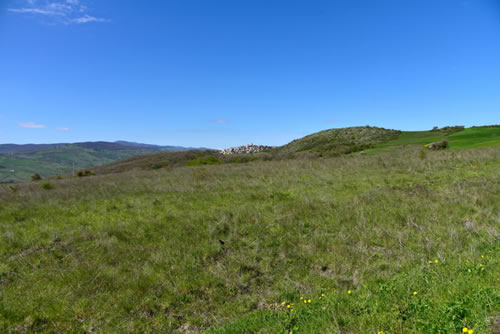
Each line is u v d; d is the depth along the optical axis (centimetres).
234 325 388
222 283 514
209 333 384
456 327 280
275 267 558
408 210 754
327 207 834
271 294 477
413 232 633
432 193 892
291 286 490
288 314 395
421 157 1783
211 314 442
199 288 504
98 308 461
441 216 694
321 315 371
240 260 581
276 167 1902
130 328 419
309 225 727
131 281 518
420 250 550
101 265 575
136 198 1098
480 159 1441
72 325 432
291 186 1180
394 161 1711
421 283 404
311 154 3625
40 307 464
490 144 2491
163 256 598
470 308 299
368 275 492
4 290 509
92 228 770
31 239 707
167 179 1590
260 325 373
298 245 627
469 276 385
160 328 421
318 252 591
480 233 582
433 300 338
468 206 735
